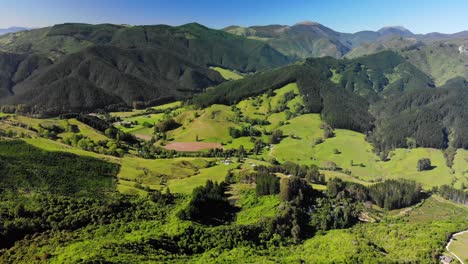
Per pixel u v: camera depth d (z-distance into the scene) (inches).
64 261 4202.8
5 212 5516.7
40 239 5103.3
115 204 6314.0
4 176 6756.9
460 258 5113.2
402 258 5255.9
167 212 6535.4
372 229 6624.0
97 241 4940.9
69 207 6048.2
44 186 6806.1
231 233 5821.9
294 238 6220.5
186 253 5226.4
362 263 4963.1
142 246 4913.9
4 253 4726.9
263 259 5073.8
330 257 5236.2
